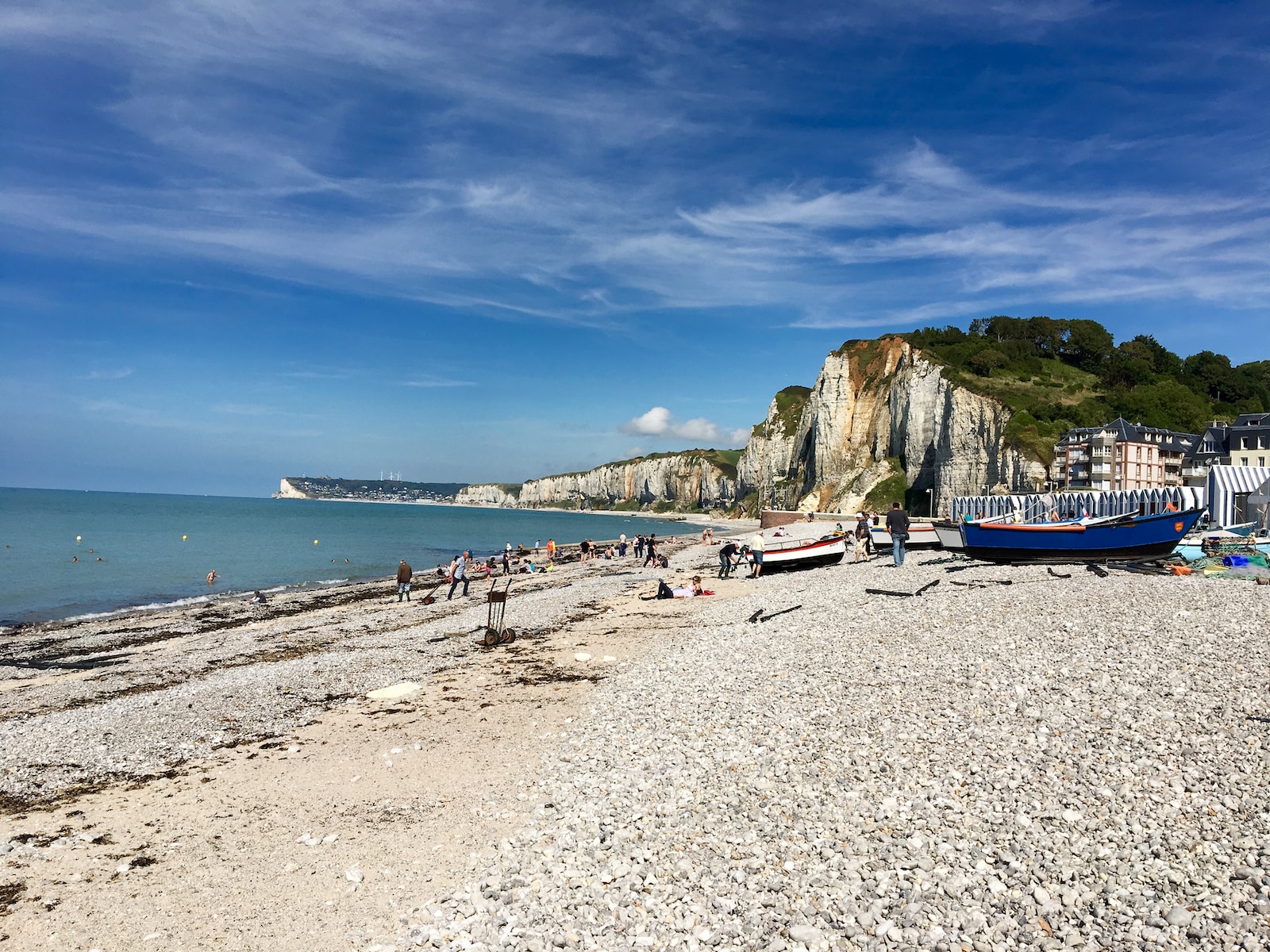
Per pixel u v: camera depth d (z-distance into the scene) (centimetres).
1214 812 756
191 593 4169
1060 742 956
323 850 910
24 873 877
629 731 1263
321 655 2153
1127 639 1336
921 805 845
